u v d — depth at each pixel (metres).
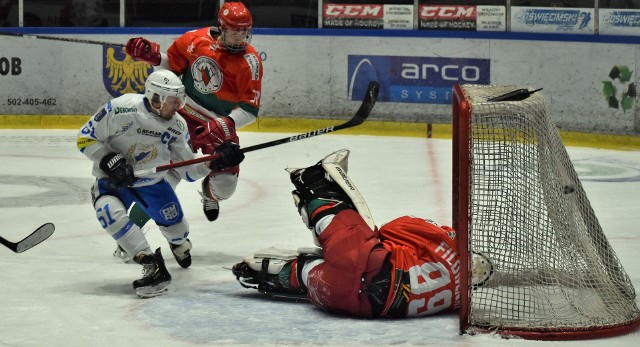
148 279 9.34
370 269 8.23
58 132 24.89
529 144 8.25
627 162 20.75
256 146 10.05
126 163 9.52
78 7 26.00
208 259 11.27
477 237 8.41
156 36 25.67
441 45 24.30
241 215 14.22
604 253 8.63
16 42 25.75
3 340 7.84
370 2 24.94
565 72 23.69
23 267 10.73
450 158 20.75
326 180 8.84
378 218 14.01
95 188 9.81
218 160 10.00
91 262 11.05
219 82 12.34
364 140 23.69
